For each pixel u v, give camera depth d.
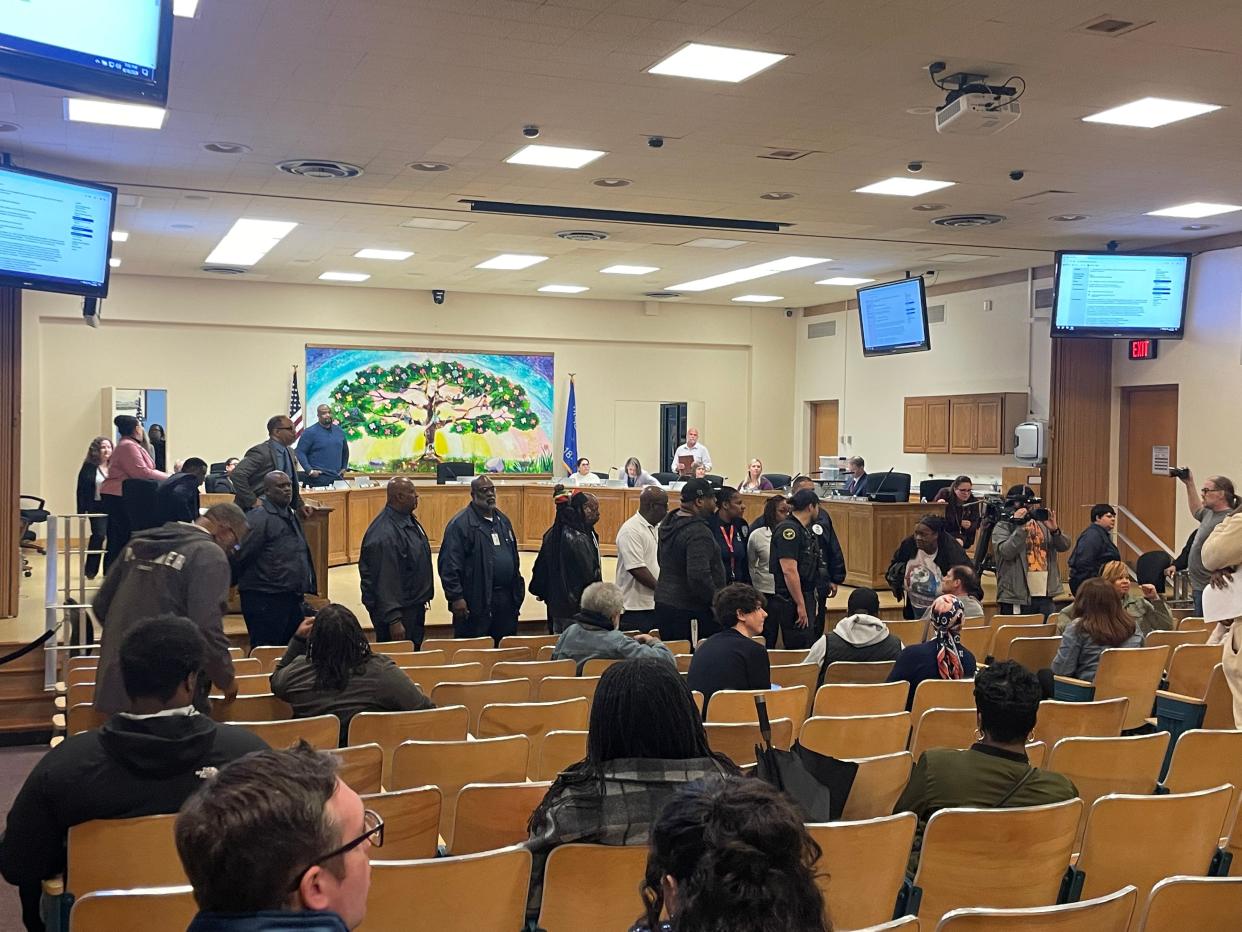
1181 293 11.41
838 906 2.77
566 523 7.59
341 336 15.99
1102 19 5.43
